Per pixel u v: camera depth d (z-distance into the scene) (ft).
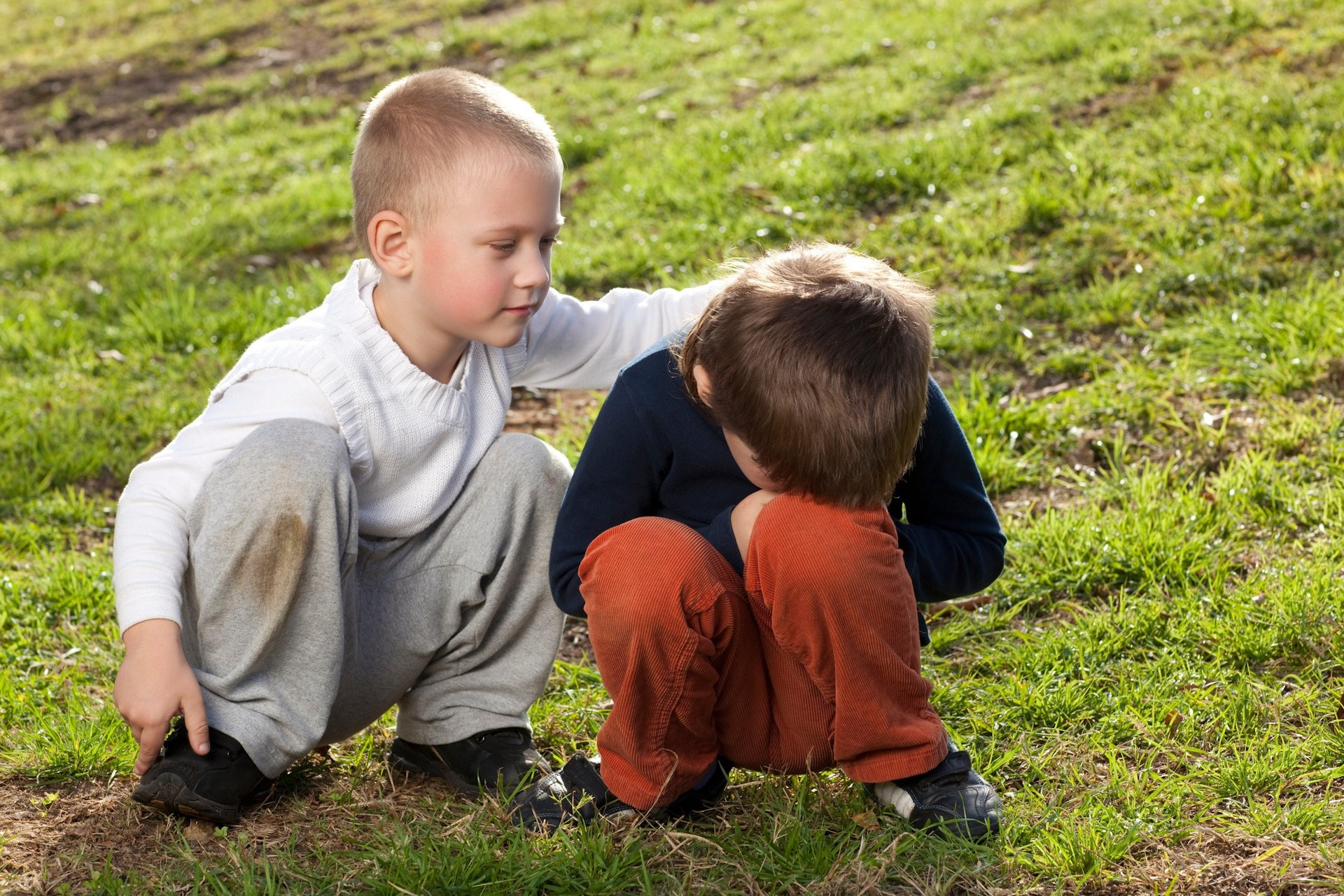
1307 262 13.88
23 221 23.18
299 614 6.43
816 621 5.89
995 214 16.37
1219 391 11.96
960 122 19.49
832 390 5.62
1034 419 11.79
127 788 7.12
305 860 6.34
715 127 21.49
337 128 27.14
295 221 21.16
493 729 7.13
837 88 22.84
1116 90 19.52
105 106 32.12
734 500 6.55
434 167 6.17
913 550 6.52
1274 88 17.93
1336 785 6.71
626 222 18.28
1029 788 6.86
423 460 6.79
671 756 6.29
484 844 6.21
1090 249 15.06
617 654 5.97
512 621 7.03
